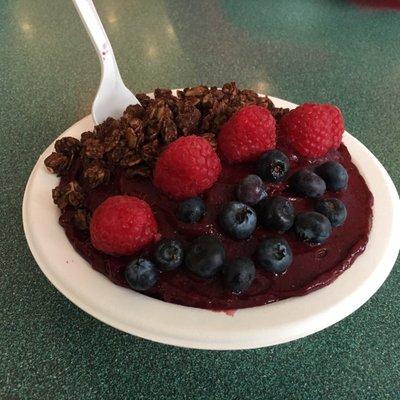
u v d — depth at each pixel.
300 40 0.34
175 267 0.16
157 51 0.33
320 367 0.17
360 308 0.19
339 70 0.31
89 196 0.19
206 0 0.38
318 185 0.18
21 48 0.32
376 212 0.19
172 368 0.17
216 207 0.18
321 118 0.19
